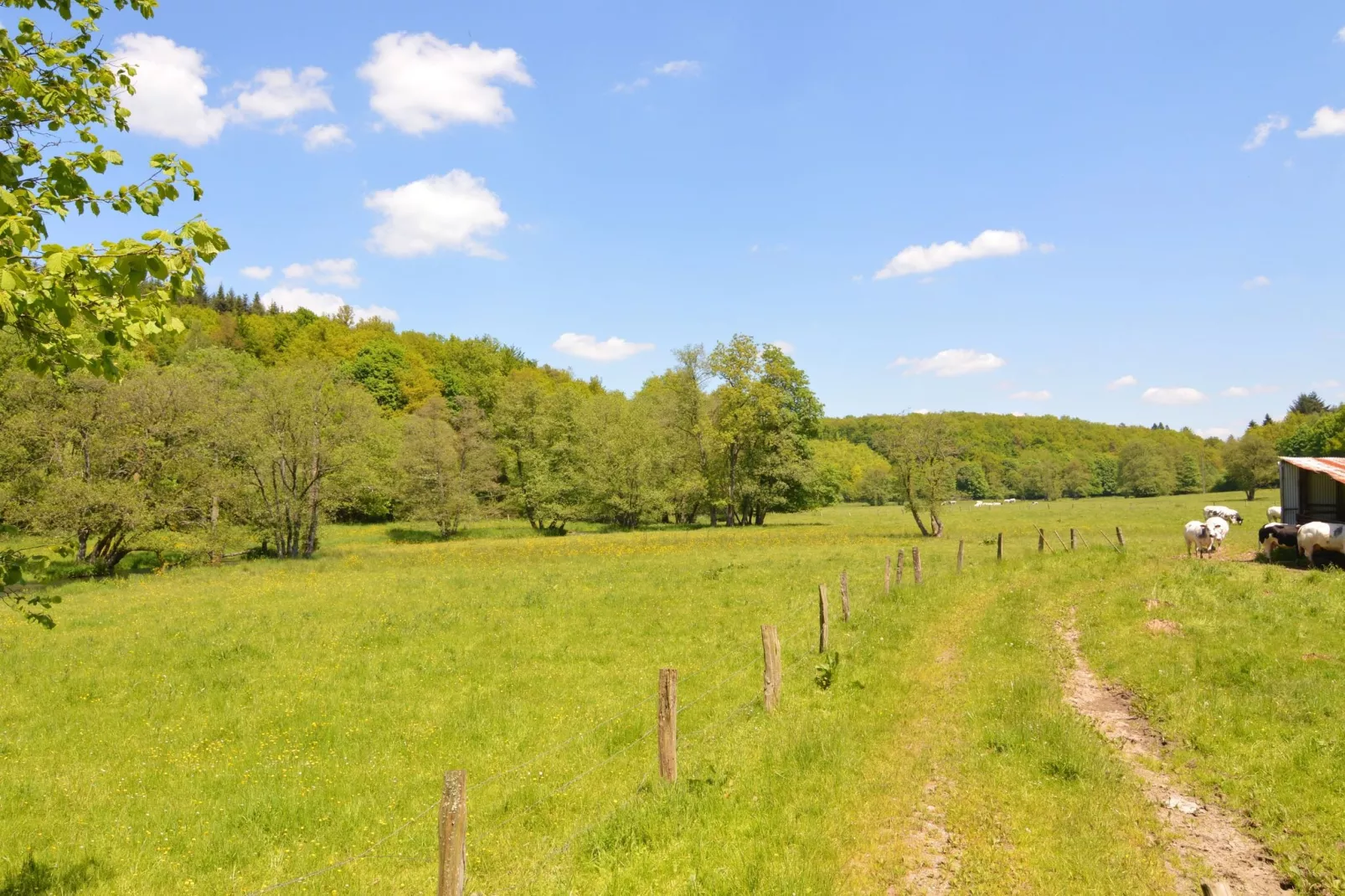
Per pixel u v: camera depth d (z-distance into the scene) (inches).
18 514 1403.8
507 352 6171.3
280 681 624.7
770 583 1080.8
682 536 2271.2
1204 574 856.9
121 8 282.8
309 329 5639.8
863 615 764.0
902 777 381.4
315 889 315.6
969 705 490.6
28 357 243.0
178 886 321.4
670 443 3206.2
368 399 2143.2
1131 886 288.2
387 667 665.0
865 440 7647.6
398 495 2807.6
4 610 964.0
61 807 401.7
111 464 1551.4
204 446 1678.2
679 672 629.3
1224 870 305.3
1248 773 382.6
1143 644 607.5
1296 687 470.6
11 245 201.6
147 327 233.6
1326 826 326.6
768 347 2947.8
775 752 407.8
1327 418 3474.4
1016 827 332.5
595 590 1050.7
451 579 1264.8
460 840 244.2
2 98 247.0
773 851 307.9
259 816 385.4
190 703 572.4
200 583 1304.1
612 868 307.0
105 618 903.1
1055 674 555.2
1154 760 413.4
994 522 2642.7
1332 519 1057.5
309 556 1893.5
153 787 428.1
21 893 311.1
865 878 297.3
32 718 547.2
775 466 2839.6
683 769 393.7
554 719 523.2
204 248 211.9
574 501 2972.4
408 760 464.4
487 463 3053.6
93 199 238.2
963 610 807.1
